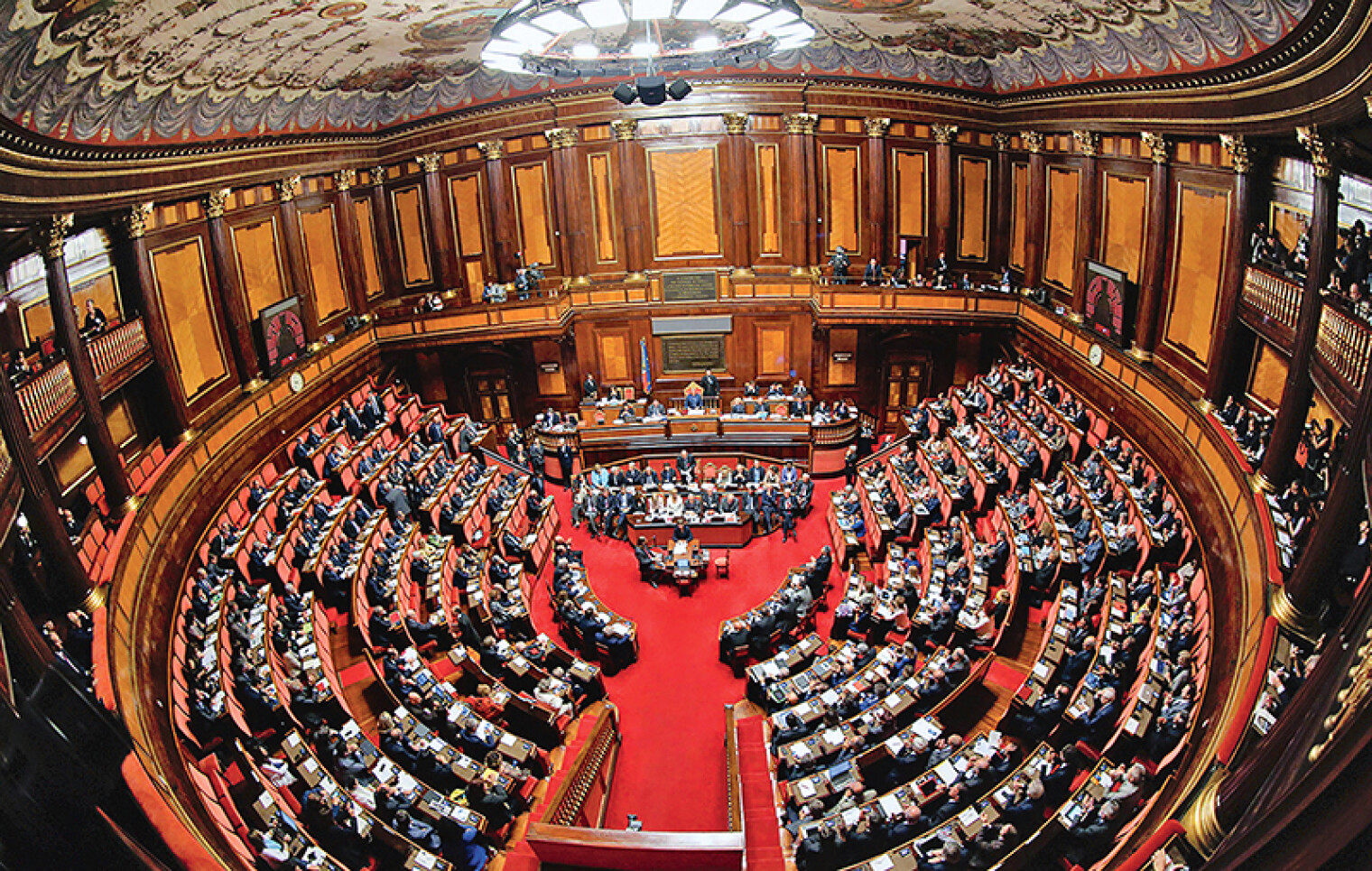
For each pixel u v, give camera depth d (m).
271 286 23.42
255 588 18.25
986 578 18.12
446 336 27.62
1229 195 16.03
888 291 26.30
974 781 13.34
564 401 29.77
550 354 29.12
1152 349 19.44
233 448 20.47
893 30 22.75
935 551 19.45
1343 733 4.44
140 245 17.94
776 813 14.16
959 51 23.66
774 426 26.95
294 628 17.17
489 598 19.64
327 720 15.43
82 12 11.48
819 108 26.67
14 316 14.45
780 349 29.09
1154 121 17.73
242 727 14.29
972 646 16.88
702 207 28.19
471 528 22.03
